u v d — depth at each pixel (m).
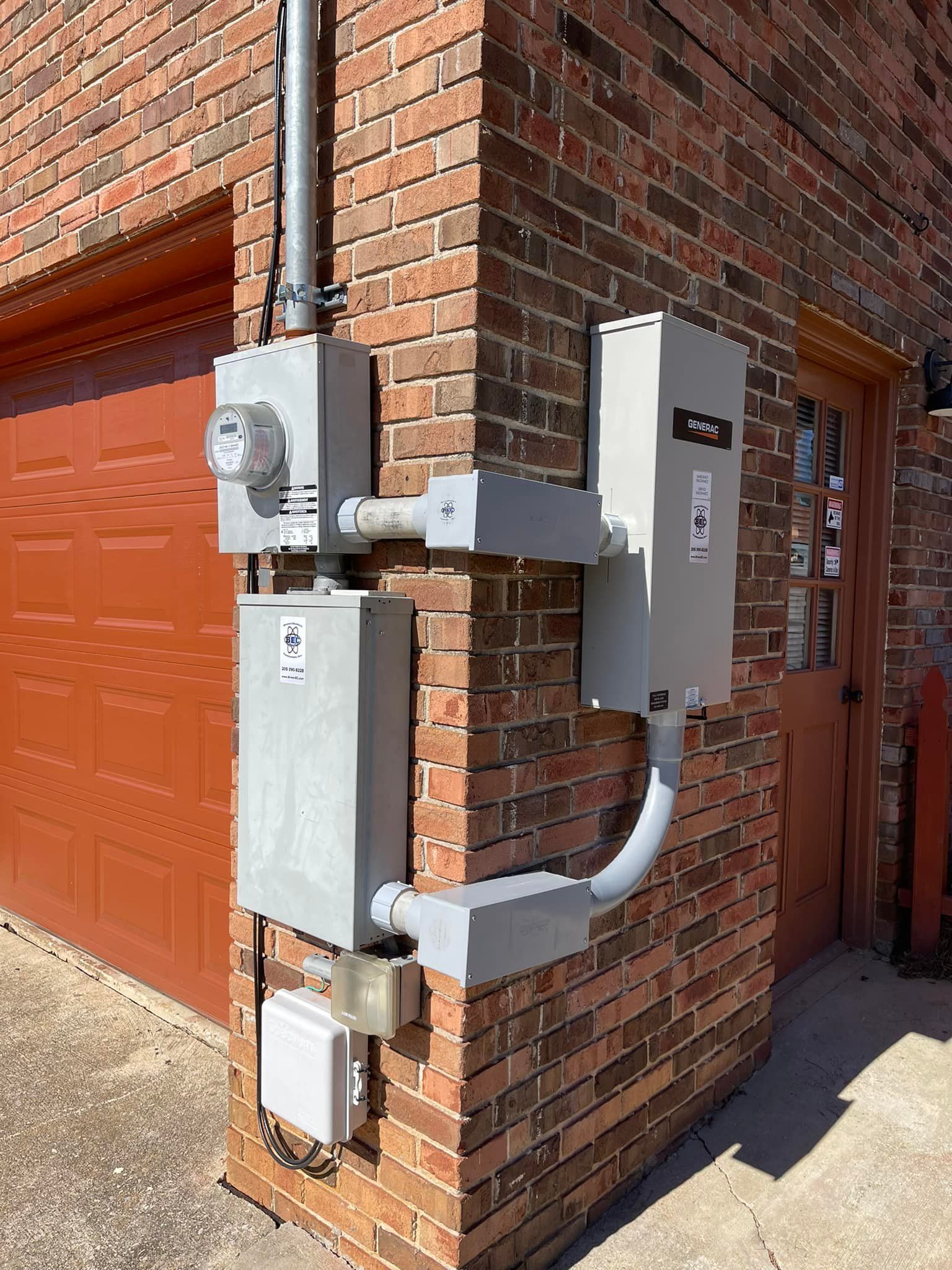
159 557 3.36
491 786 1.91
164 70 2.57
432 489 1.70
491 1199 1.96
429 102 1.87
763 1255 2.18
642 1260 2.15
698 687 2.22
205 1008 3.28
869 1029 3.26
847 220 3.13
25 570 4.04
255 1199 2.36
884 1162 2.53
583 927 1.87
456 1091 1.87
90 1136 2.61
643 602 2.04
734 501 2.29
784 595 2.92
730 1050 2.82
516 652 1.96
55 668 3.88
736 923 2.79
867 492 3.86
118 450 3.51
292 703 1.98
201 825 3.25
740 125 2.56
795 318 2.87
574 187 2.02
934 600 4.07
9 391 4.07
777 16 2.70
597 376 2.10
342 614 1.85
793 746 3.56
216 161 2.42
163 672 3.37
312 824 1.95
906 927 3.96
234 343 2.44
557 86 1.96
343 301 2.08
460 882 1.87
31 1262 2.13
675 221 2.33
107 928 3.70
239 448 1.95
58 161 3.04
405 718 1.95
